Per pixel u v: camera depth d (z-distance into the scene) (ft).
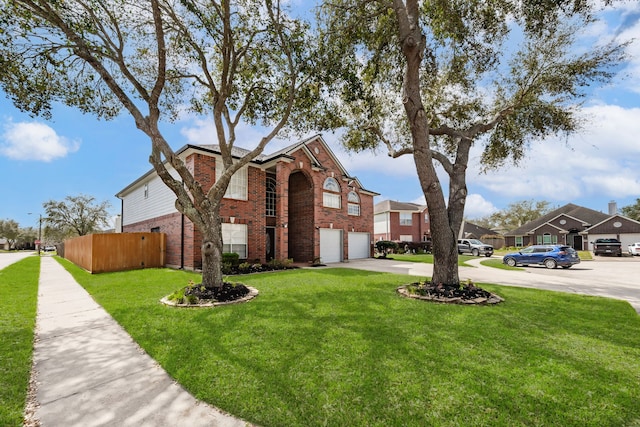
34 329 16.80
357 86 29.14
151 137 23.38
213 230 24.97
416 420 8.34
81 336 15.67
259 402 9.32
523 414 8.60
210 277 24.63
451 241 25.70
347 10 27.30
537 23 25.81
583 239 108.37
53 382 10.85
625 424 8.21
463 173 27.58
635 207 146.10
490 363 11.83
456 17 27.02
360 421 8.32
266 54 28.96
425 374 10.91
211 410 9.07
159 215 53.62
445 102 34.37
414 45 23.56
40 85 24.31
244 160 25.91
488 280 35.83
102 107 29.19
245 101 30.07
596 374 10.95
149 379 11.05
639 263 62.44
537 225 122.83
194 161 42.93
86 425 8.43
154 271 42.29
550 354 12.73
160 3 24.85
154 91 23.62
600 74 26.71
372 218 76.54
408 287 26.43
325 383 10.33
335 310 19.75
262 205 51.34
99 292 27.53
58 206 133.69
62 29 21.75
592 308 20.84
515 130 32.94
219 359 12.36
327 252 61.26
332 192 62.64
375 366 11.55
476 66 30.86
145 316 18.94
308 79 28.96
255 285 29.45
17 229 214.28
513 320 17.66
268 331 15.61
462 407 8.91
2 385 10.52
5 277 39.47
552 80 27.91
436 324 16.74
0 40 21.90
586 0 22.11
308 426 8.17
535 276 40.22
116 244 46.03
